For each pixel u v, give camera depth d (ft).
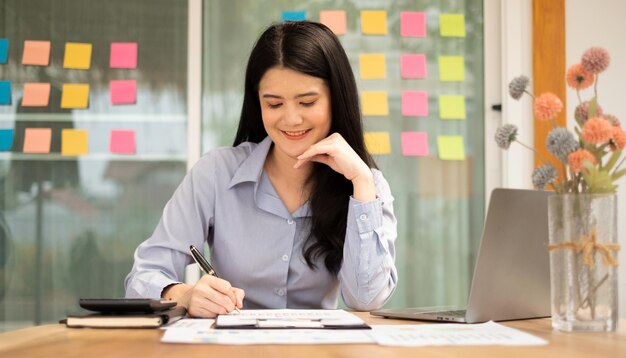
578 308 3.69
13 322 8.73
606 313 3.69
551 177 3.84
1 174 8.79
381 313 4.44
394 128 9.18
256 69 5.00
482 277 4.02
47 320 8.75
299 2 9.15
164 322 3.73
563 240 3.74
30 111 8.85
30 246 8.78
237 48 9.08
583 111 4.09
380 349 3.00
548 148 3.89
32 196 8.80
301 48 4.86
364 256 4.93
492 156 9.23
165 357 2.78
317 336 3.27
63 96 8.88
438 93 9.25
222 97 9.05
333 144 4.92
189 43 8.98
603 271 3.69
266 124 5.04
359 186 4.96
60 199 8.82
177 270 5.25
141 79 8.96
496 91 9.28
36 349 2.99
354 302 5.09
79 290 8.80
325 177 5.32
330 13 9.16
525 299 4.32
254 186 5.43
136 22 8.99
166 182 8.92
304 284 5.36
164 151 8.93
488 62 9.28
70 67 8.91
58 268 8.79
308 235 5.36
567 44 9.09
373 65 9.17
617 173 3.85
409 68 9.21
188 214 5.37
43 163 8.83
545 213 4.32
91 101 8.92
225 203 5.45
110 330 3.59
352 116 5.21
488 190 9.21
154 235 5.33
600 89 9.06
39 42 8.89
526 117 9.11
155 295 4.57
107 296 8.81
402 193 9.15
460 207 9.21
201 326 3.62
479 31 9.32
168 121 8.95
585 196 3.70
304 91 4.88
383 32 9.19
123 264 8.84
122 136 8.90
